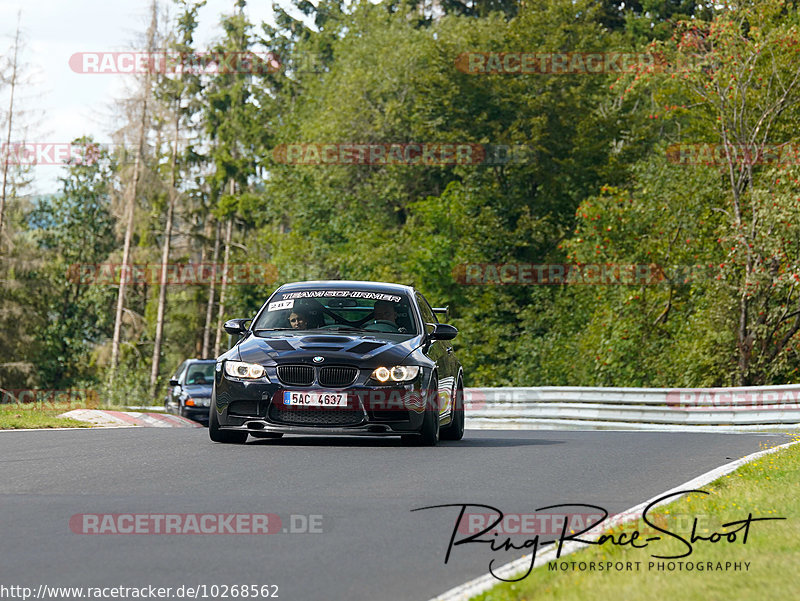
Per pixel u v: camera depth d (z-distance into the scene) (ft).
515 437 108.99
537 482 68.39
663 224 257.34
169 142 415.64
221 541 48.37
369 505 58.23
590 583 38.78
